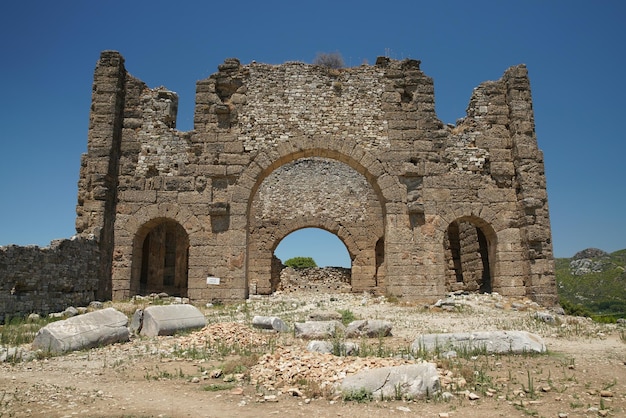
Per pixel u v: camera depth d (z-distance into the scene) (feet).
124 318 43.47
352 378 26.86
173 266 104.83
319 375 28.99
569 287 178.09
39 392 27.14
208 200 76.48
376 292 112.57
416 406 24.63
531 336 36.96
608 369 31.30
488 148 80.18
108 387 28.53
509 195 78.69
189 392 27.37
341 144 78.79
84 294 68.28
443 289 74.69
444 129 81.20
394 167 78.38
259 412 23.79
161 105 80.33
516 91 81.25
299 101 80.23
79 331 39.65
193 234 75.41
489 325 52.65
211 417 23.02
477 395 26.11
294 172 120.06
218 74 80.33
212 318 59.06
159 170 77.56
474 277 89.45
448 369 30.35
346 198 118.21
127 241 75.31
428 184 77.87
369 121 80.02
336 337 43.39
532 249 74.84
